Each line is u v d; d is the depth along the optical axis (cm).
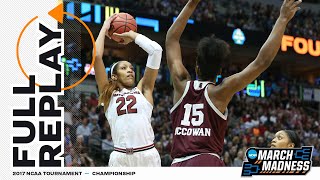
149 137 426
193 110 310
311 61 2177
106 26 420
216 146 304
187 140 306
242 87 299
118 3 1714
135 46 1747
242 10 2108
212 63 312
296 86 2062
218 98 304
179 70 328
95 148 1241
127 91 434
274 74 2262
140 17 1652
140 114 423
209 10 2003
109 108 434
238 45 1888
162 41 1741
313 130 1886
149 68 416
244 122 1703
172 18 1714
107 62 1695
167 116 1569
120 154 420
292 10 293
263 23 2078
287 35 2008
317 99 2055
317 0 2411
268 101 1941
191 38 1788
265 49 291
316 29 2147
